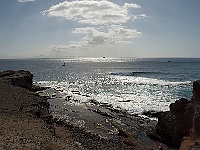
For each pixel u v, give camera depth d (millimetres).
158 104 44781
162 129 27797
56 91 62406
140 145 25656
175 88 63438
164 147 25781
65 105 44969
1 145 13539
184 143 18125
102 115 37844
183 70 139125
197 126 17875
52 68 178750
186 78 91312
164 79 88625
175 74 111562
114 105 45219
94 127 31375
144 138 28141
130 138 27484
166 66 191125
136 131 30297
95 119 35312
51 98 52000
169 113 27953
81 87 71000
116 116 37312
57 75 116875
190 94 54031
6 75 55375
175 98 50000
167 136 27172
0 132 16422
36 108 28688
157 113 37375
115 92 60281
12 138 15477
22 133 17391
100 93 59344
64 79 96875
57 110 40562
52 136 19922
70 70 156375
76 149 18453
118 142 26000
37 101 33219
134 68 173125
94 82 83438
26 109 27344
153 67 180625
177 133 26234
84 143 23594
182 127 26000
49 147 15664
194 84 20422
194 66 183500
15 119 22047
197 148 15320
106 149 23094
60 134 24453
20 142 15008
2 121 20141
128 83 77250
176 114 27047
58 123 30766
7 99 30453
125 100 49156
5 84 42219
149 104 45000
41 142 16203
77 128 29875
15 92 36438
